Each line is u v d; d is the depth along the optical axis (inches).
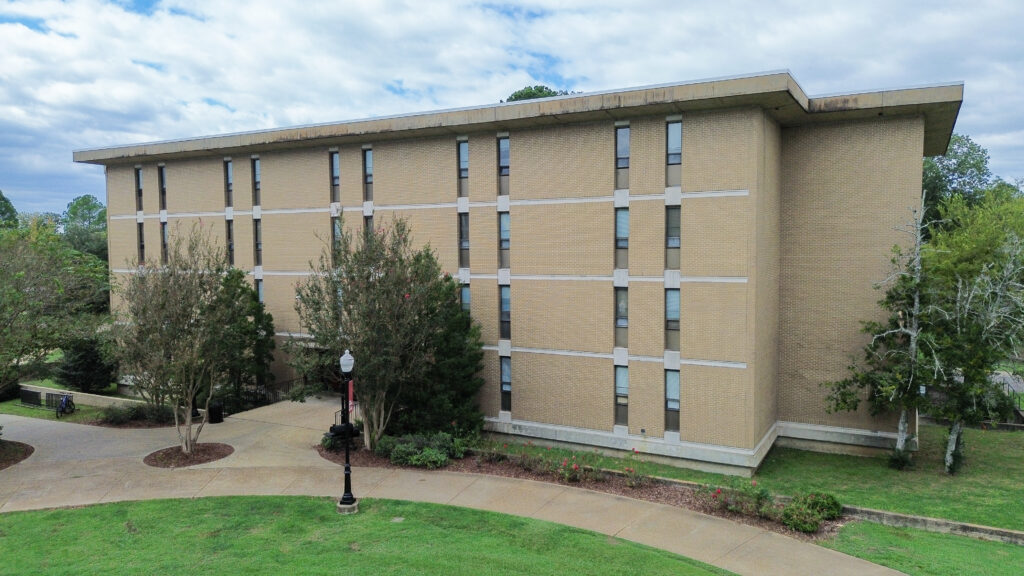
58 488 706.2
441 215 990.4
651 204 843.4
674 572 499.2
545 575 487.8
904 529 610.9
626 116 848.9
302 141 1071.0
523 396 941.2
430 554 524.7
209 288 831.7
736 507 633.0
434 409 858.8
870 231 874.1
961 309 786.2
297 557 519.2
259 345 1106.1
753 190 783.7
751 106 783.7
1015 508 677.9
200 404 1098.1
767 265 854.5
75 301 1002.7
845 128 881.5
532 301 928.3
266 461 798.5
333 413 1040.2
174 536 569.6
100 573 491.8
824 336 903.1
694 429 829.2
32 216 2214.6
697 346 823.1
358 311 764.6
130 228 1321.4
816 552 546.3
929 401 797.2
